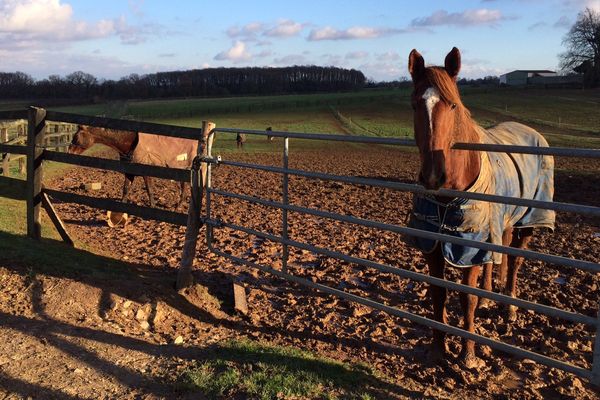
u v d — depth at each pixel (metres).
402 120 52.62
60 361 3.83
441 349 4.26
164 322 4.76
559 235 8.70
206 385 3.57
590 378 3.15
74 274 5.22
